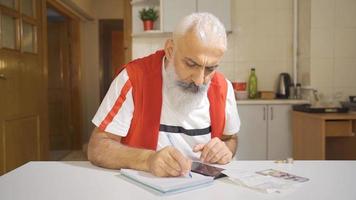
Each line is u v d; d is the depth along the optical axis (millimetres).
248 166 1041
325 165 1049
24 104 2680
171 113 1194
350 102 2717
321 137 2314
